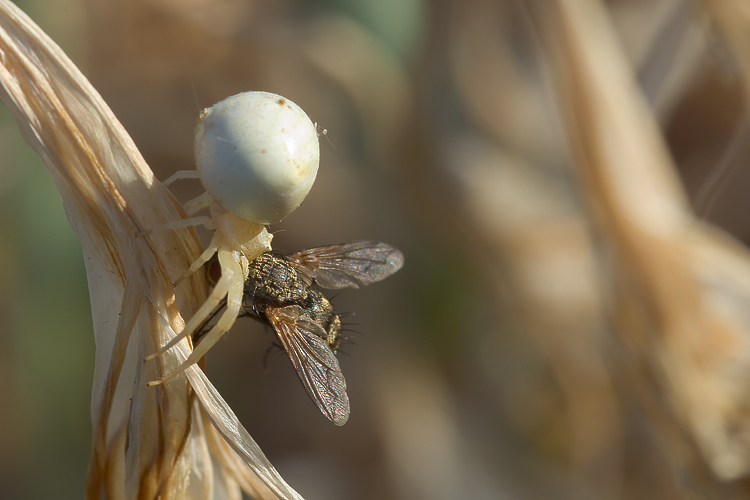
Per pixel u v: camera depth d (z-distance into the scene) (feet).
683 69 0.46
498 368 0.47
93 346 0.44
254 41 0.47
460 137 0.46
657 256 0.42
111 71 0.48
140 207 0.36
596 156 0.42
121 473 0.37
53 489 0.44
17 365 0.44
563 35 0.42
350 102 0.47
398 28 0.46
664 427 0.42
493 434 0.48
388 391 0.47
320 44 0.46
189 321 0.36
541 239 0.45
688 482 0.42
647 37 0.47
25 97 0.36
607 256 0.42
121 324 0.36
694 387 0.41
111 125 0.36
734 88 0.48
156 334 0.36
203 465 0.37
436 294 0.47
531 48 0.48
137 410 0.36
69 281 0.43
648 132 0.43
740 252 0.42
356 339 0.47
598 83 0.42
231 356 0.51
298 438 0.49
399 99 0.46
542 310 0.45
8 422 0.45
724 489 0.41
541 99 0.47
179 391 0.36
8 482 0.45
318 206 0.48
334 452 0.48
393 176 0.47
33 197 0.43
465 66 0.46
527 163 0.47
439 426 0.47
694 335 0.41
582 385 0.46
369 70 0.46
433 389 0.47
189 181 0.48
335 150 0.47
